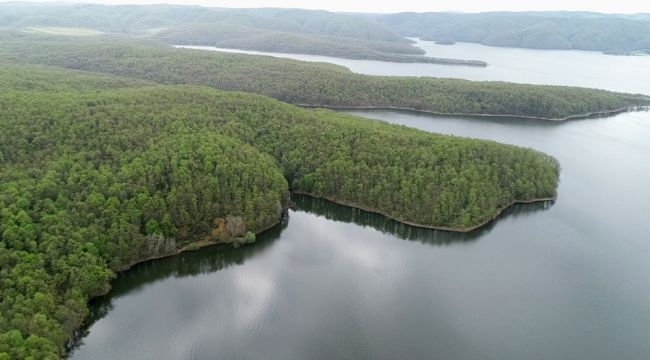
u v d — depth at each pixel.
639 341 115.62
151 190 144.25
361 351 109.50
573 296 131.38
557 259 149.25
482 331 117.12
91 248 123.00
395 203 168.62
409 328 117.19
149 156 155.62
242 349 109.19
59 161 145.12
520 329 118.25
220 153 164.50
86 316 114.31
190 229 144.00
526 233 164.38
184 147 163.38
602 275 141.38
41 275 110.19
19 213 119.94
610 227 170.12
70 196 134.50
